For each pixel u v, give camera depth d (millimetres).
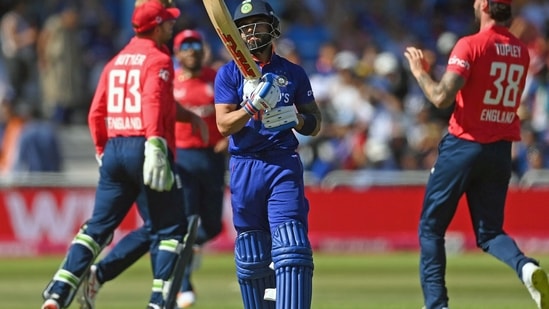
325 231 57781
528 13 75188
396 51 74500
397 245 57406
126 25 78688
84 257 28562
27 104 68188
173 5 31062
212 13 23281
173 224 29000
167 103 28422
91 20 77062
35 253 56312
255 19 24281
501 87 27844
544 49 67188
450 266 50750
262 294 24578
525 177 57250
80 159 72000
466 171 27953
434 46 75938
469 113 27859
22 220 56438
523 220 56656
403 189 57625
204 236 36406
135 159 28375
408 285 43500
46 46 72875
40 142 60156
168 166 28016
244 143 24281
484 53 27641
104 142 29719
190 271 35656
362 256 55875
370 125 63344
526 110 61531
